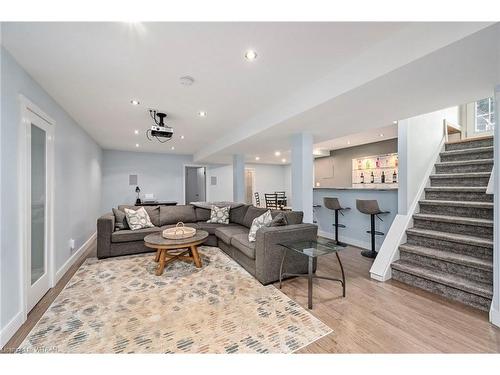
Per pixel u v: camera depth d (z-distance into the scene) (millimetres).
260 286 2672
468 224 2711
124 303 2287
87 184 4633
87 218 4590
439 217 2967
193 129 4543
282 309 2174
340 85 2203
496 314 1915
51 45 1808
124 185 6973
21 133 2039
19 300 1932
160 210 4762
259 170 9820
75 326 1911
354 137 6016
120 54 1952
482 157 3346
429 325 1923
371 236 3938
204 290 2568
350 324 1938
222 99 2984
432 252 2732
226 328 1879
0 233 1733
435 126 3869
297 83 2551
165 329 1864
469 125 4484
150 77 2365
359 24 1620
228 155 6285
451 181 3326
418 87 2062
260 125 3561
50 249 2648
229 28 1643
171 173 7695
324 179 8484
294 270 2924
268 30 1671
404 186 3338
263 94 2846
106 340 1733
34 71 2203
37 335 1801
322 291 2561
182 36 1726
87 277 2945
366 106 2514
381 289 2619
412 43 1645
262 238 2717
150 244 3096
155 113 3490
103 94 2770
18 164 1987
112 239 3744
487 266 2260
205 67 2184
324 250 2369
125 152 6996
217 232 4148
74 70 2203
